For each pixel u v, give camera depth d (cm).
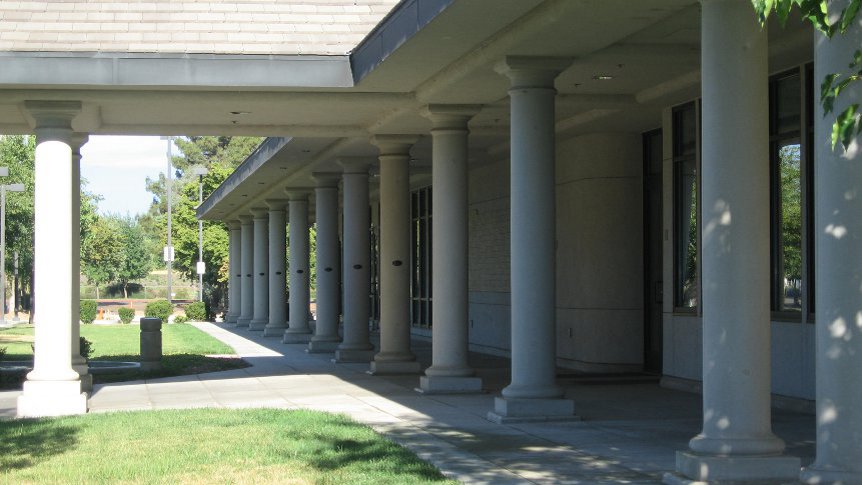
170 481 939
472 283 2805
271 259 3653
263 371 2208
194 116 1817
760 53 897
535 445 1157
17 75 1498
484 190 2698
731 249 892
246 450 1101
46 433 1262
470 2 1120
